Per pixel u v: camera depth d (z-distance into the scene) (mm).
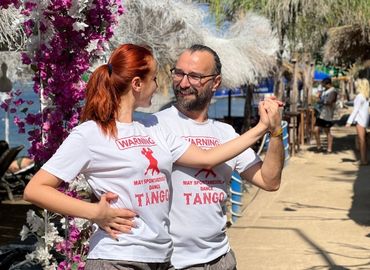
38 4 3781
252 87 16516
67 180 2609
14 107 4070
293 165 14602
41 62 3842
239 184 8586
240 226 8273
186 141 2975
